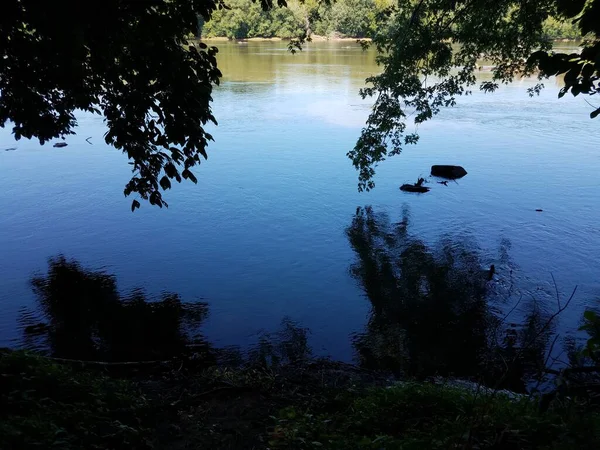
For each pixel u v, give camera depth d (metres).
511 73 16.19
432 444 4.18
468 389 6.33
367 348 10.48
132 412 5.24
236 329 11.25
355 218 17.94
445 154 25.41
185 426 5.29
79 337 10.68
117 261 14.67
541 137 28.19
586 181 21.53
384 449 4.17
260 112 33.78
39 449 3.71
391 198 19.97
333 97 38.41
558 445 3.76
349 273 14.10
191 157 5.81
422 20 16.28
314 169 23.02
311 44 76.06
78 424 4.43
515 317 11.81
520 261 14.88
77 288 13.03
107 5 4.38
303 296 12.88
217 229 16.94
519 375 9.12
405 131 29.62
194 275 13.90
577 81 3.89
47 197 19.50
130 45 4.98
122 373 8.70
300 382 7.03
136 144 5.98
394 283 13.51
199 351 10.13
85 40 4.73
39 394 4.92
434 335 11.05
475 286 13.30
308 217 17.98
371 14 16.77
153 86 5.27
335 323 11.64
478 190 20.69
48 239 16.03
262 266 14.42
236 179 21.62
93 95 6.03
